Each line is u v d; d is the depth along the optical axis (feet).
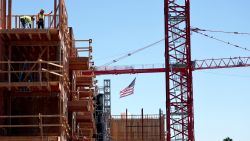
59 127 182.19
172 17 511.40
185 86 501.56
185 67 505.25
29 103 186.29
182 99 497.87
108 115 463.83
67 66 205.05
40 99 186.19
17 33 179.22
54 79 185.37
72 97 215.31
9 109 184.44
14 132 184.85
